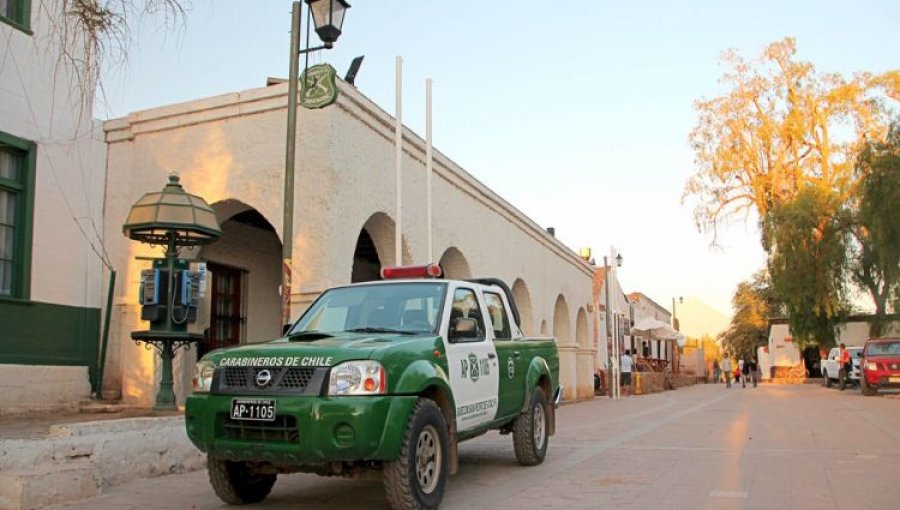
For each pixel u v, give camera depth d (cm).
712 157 4194
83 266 1370
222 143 1340
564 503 704
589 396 2930
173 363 1355
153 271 1094
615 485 795
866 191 3275
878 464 928
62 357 1319
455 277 1862
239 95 1322
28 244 1266
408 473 619
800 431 1343
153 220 1073
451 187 1769
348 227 1290
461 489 780
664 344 6456
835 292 3716
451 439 697
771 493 744
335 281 1241
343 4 1067
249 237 1753
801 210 3712
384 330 744
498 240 2066
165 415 1037
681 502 703
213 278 1638
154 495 749
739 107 4153
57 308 1314
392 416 607
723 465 930
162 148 1389
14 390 1216
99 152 1420
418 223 1561
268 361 629
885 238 3228
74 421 1058
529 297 2311
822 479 822
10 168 1263
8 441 723
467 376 752
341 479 856
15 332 1236
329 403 594
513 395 880
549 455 1040
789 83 4059
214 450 633
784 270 3781
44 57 1291
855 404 2136
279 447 605
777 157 4075
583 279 3025
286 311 1020
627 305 5453
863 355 2775
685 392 3703
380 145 1423
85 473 730
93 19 950
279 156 1288
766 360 5647
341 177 1273
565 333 2734
